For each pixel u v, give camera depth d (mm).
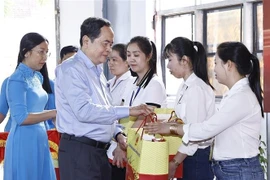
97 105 2166
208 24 4723
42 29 5969
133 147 2262
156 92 2658
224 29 4551
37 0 6059
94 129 2203
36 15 5949
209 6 4621
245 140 2100
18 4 5855
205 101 2357
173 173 2305
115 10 5230
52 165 3055
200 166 2385
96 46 2197
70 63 2193
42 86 3119
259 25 4207
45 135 2977
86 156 2195
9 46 5824
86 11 5512
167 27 5160
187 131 2164
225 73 2174
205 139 2145
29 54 2840
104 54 2225
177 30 5043
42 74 3131
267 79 2814
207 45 4727
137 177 2102
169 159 2350
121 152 2545
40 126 2934
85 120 2141
